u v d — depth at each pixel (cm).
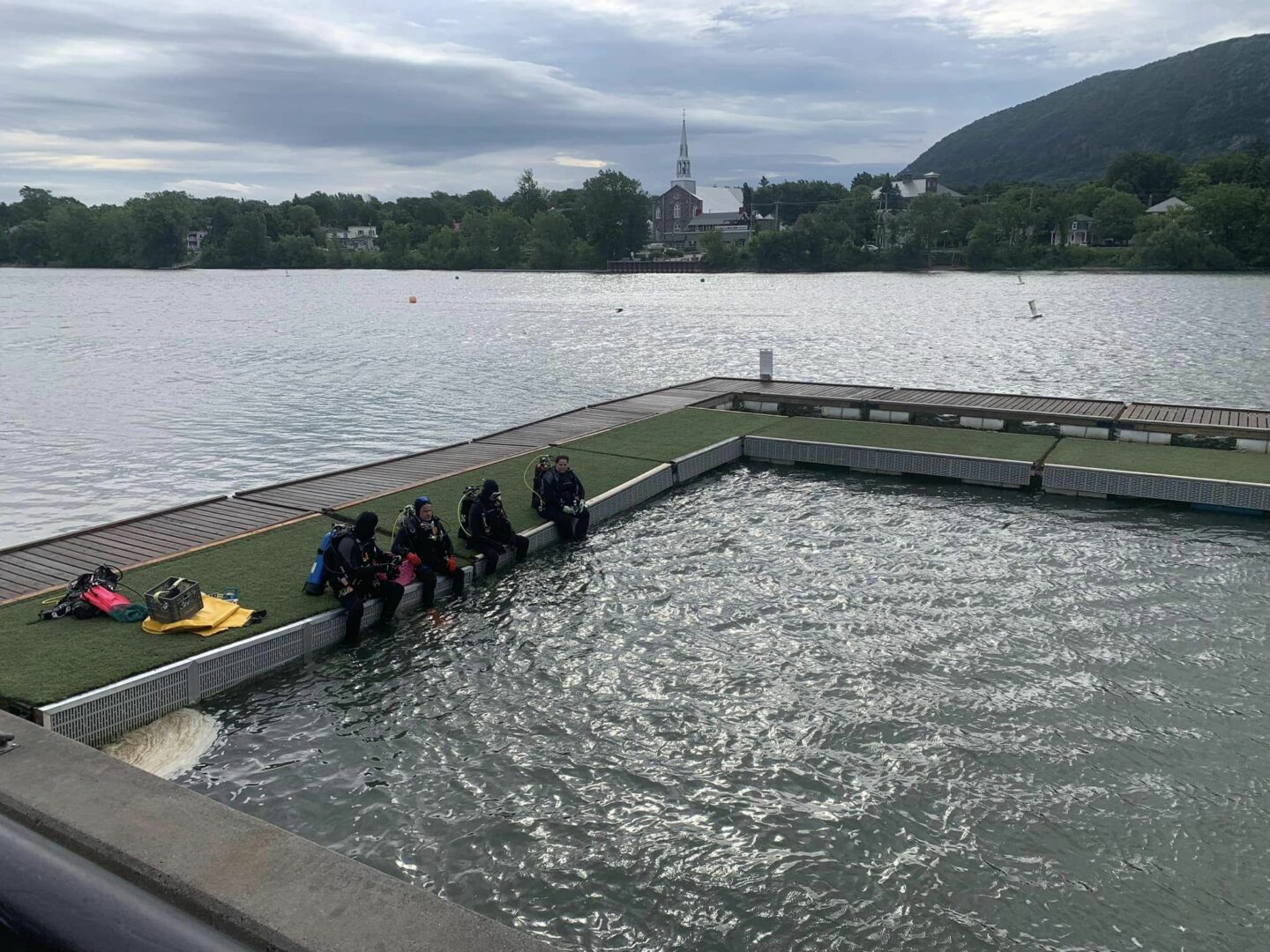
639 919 767
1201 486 1861
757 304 8769
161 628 1124
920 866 830
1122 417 2364
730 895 795
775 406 2750
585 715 1086
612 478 1941
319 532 1523
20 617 1158
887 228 16288
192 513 1631
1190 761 988
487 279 15150
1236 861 833
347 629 1245
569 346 5259
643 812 905
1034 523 1805
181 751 984
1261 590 1453
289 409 3288
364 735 1033
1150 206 18775
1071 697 1123
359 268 19525
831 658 1232
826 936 750
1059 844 856
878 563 1583
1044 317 6869
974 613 1374
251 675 1130
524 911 775
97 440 2755
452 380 3984
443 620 1341
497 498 1532
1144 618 1352
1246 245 13825
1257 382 3722
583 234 18688
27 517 2000
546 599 1420
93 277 16712
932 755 1003
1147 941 745
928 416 2516
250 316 7806
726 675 1183
